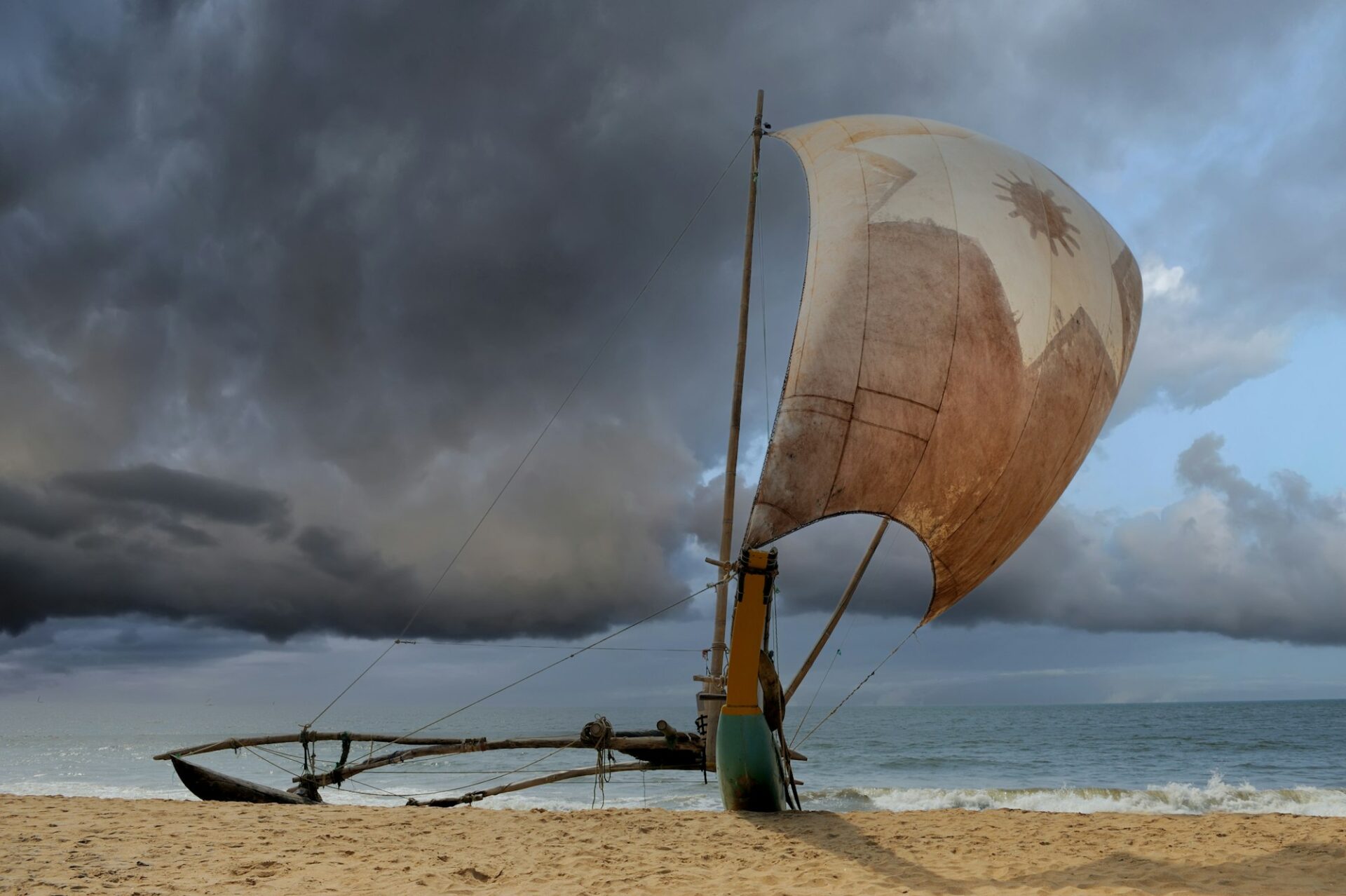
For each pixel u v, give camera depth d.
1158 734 69.19
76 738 86.75
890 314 10.53
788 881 8.16
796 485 10.26
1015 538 11.98
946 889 7.93
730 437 15.24
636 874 8.45
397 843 9.91
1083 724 95.62
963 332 10.66
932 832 11.06
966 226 11.19
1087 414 11.99
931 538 10.99
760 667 12.25
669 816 11.95
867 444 10.30
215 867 8.09
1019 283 11.22
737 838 10.41
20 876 7.37
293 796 14.48
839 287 10.66
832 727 92.44
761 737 12.03
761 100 16.28
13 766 43.31
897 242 10.90
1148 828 11.52
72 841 9.19
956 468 10.68
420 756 14.76
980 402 10.67
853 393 10.29
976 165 11.88
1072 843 10.43
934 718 127.75
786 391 10.49
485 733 85.94
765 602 11.88
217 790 13.98
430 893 7.25
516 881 8.03
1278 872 8.84
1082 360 11.78
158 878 7.50
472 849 9.66
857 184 11.45
